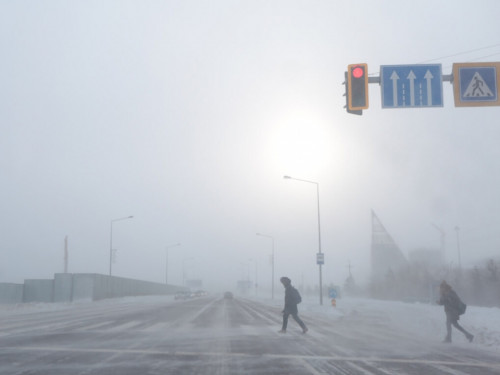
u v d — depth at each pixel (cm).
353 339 1842
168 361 1288
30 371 1140
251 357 1366
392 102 1662
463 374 1147
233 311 3881
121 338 1802
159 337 1845
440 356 1420
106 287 6800
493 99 1658
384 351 1516
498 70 1666
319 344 1675
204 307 4684
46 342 1670
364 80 1653
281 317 3166
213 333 2016
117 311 3862
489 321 2248
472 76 1666
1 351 1445
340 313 3631
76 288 6138
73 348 1517
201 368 1195
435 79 1667
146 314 3394
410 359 1361
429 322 2319
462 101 1659
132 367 1198
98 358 1325
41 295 5959
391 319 2856
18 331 2056
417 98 1662
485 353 1490
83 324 2450
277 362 1289
